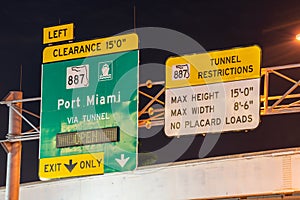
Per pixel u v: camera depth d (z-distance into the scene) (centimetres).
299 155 2848
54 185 3353
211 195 3002
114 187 3219
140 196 3161
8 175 2903
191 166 3062
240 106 2467
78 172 2673
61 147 2712
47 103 2758
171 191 3095
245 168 2944
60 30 2759
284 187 2858
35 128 2839
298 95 2547
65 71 2739
